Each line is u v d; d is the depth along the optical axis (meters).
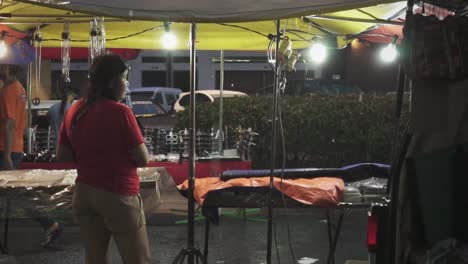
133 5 4.38
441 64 3.13
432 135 3.19
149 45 9.34
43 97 13.82
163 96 18.70
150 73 22.44
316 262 6.67
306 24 7.76
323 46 8.38
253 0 4.36
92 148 4.18
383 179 5.57
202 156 9.11
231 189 5.05
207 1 4.39
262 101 11.01
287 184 5.01
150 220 8.22
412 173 3.21
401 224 3.25
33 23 7.15
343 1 4.20
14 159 7.68
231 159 8.92
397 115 3.46
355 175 5.57
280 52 5.40
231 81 21.42
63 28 8.31
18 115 7.62
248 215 9.16
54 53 10.37
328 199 4.93
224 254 6.98
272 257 6.89
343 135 10.95
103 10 4.33
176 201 7.98
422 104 3.21
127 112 4.23
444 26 3.17
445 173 3.21
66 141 4.45
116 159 4.18
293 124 10.95
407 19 3.27
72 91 9.43
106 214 4.21
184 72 22.16
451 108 3.17
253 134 9.94
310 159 11.09
